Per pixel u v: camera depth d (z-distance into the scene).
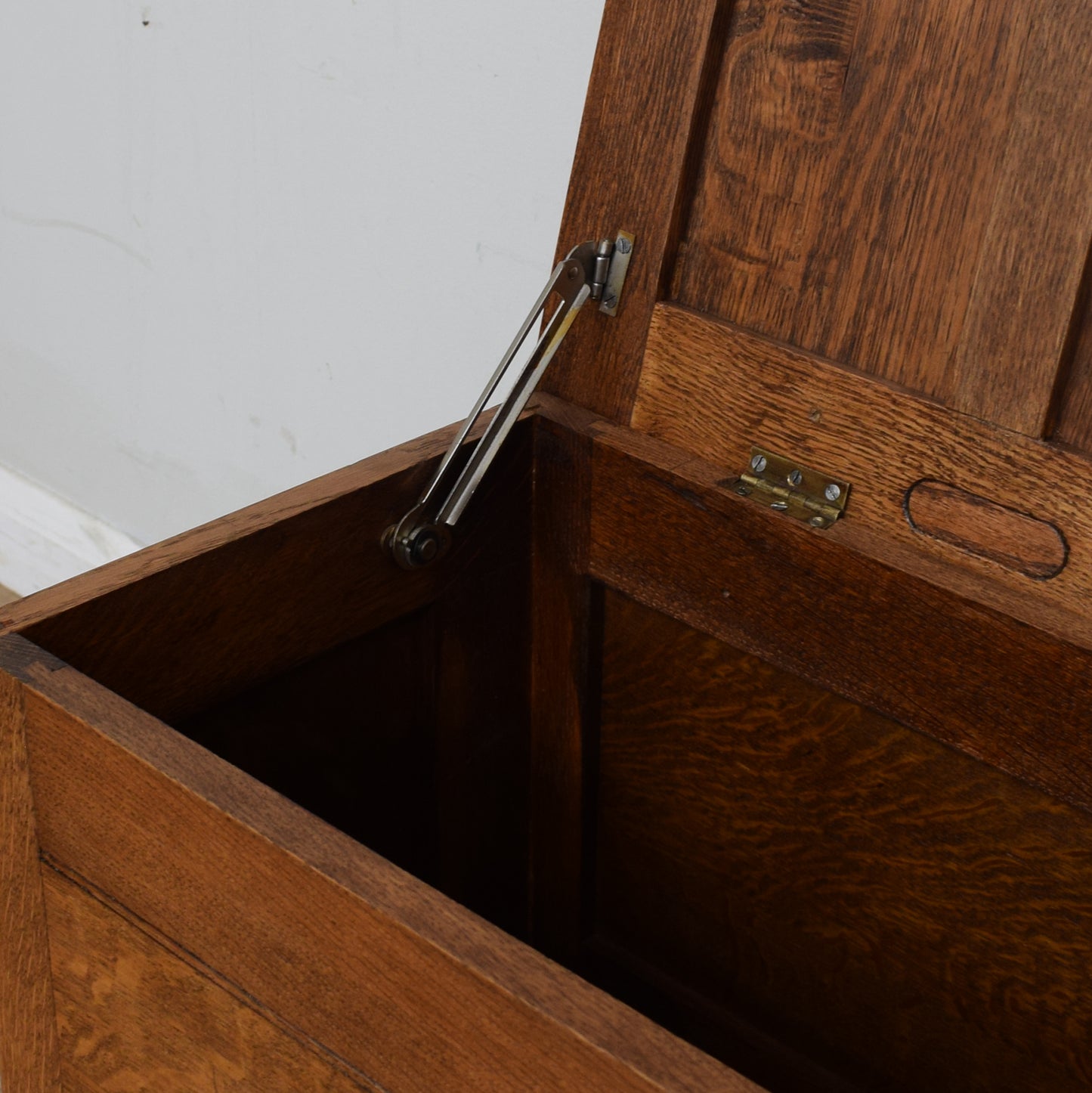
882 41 0.99
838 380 1.02
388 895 0.81
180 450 1.61
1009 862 1.02
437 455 1.06
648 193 1.06
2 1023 1.00
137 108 1.50
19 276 1.67
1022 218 0.97
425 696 1.12
